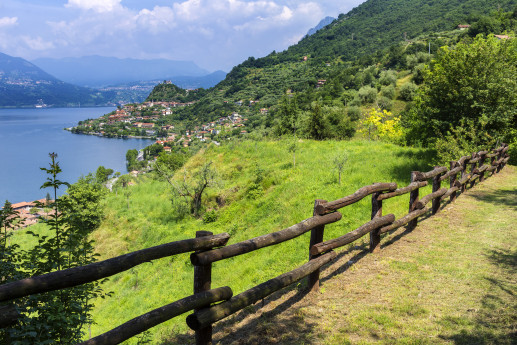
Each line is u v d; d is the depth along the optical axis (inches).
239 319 175.6
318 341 142.8
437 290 179.8
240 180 834.8
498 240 247.3
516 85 558.6
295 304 179.2
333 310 168.6
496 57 585.9
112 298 536.4
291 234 163.9
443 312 157.1
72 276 92.2
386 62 4881.9
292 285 206.4
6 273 160.2
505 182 470.3
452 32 5639.8
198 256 124.3
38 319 147.8
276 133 1280.8
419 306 164.4
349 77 4746.6
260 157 960.9
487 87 566.3
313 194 573.0
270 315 170.7
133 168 4643.2
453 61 602.9
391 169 614.5
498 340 130.2
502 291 171.0
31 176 5812.0
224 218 685.3
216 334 163.3
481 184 455.2
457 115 603.5
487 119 546.3
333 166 703.1
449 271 201.6
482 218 304.3
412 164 625.6
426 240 259.9
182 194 812.0
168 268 565.3
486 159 532.4
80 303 166.1
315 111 1259.8
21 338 133.5
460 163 372.5
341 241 196.1
